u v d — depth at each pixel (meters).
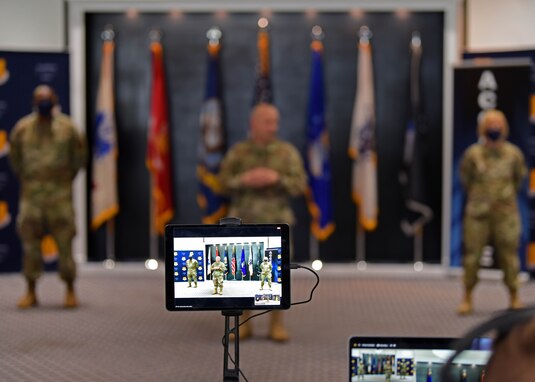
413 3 8.33
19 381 4.59
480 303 7.01
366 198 8.44
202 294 2.57
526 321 0.64
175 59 8.55
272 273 2.57
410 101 8.48
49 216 6.50
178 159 8.64
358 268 8.62
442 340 1.89
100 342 5.59
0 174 7.87
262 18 8.50
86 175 8.60
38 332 5.86
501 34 8.37
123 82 8.55
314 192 8.41
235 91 8.55
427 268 8.56
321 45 8.47
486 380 0.66
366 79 8.34
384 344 1.90
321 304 7.01
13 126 7.79
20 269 8.02
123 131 8.62
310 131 8.34
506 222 6.29
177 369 4.88
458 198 8.05
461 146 7.92
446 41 8.34
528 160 7.71
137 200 8.67
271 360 5.10
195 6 8.40
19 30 8.31
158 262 8.66
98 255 8.70
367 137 8.37
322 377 4.70
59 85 7.79
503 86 7.72
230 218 2.60
